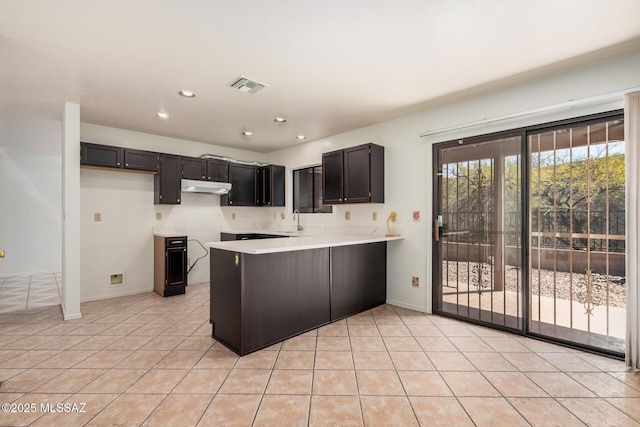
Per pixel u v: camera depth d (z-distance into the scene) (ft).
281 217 18.48
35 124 13.42
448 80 9.11
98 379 6.90
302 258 9.69
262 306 8.61
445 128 10.70
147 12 5.90
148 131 14.39
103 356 8.04
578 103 8.11
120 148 13.16
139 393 6.36
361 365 7.58
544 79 8.94
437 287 11.40
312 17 6.15
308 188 17.11
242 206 17.87
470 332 9.69
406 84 9.38
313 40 6.98
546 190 9.05
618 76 7.79
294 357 8.02
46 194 20.84
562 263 8.78
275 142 16.69
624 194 7.84
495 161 9.97
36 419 5.54
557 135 8.84
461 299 10.75
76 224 11.08
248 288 8.29
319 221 16.02
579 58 7.86
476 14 6.10
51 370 7.29
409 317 11.12
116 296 14.01
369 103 10.93
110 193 13.89
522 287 9.43
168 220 15.65
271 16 6.10
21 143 16.94
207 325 10.42
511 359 7.89
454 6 5.86
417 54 7.64
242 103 10.85
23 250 20.03
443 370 7.34
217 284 9.16
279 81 9.12
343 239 11.12
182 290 14.47
